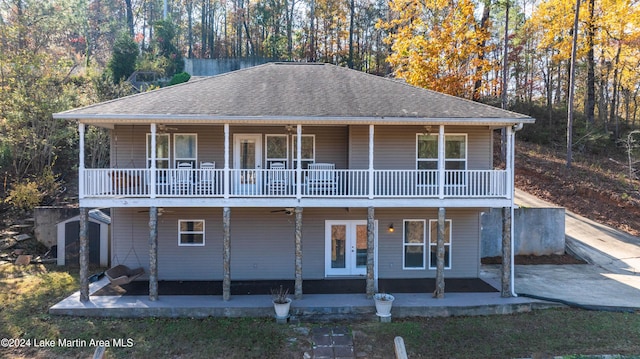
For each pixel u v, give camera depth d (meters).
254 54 48.78
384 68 45.09
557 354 9.62
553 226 17.97
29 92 21.69
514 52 32.88
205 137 14.56
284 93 13.96
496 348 9.96
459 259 14.95
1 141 21.36
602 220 20.55
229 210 12.38
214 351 9.78
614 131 30.84
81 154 12.05
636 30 26.58
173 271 14.62
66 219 16.05
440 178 12.62
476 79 25.02
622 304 12.17
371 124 12.41
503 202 12.66
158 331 10.66
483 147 14.46
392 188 13.43
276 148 14.73
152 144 12.21
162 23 41.22
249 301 12.15
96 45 49.16
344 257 14.82
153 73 33.44
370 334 10.68
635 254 17.30
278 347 10.02
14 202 19.17
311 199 12.41
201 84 14.66
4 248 16.80
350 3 45.59
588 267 16.44
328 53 45.56
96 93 25.52
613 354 9.55
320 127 14.70
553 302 12.32
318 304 11.88
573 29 27.33
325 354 9.76
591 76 29.56
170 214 14.55
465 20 24.62
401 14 27.12
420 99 13.84
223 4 53.41
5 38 23.03
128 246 14.63
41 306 12.05
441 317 11.80
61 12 27.73
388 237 14.84
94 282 14.09
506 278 12.58
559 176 24.30
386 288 13.53
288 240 14.77
